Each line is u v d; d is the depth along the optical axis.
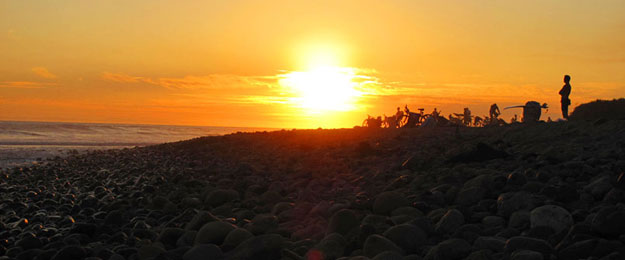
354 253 6.01
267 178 13.65
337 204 8.51
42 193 14.09
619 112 19.91
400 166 12.05
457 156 11.45
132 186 14.69
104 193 13.40
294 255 6.06
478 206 7.52
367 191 10.12
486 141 14.30
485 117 25.92
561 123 15.45
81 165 22.97
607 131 12.30
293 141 21.41
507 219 6.96
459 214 6.83
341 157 15.71
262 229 7.36
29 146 41.44
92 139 58.12
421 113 24.30
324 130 24.75
